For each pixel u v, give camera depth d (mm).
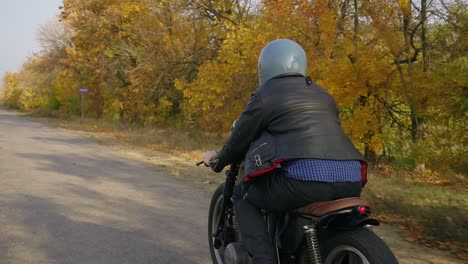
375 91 13375
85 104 40844
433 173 12156
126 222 6117
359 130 13289
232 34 17406
